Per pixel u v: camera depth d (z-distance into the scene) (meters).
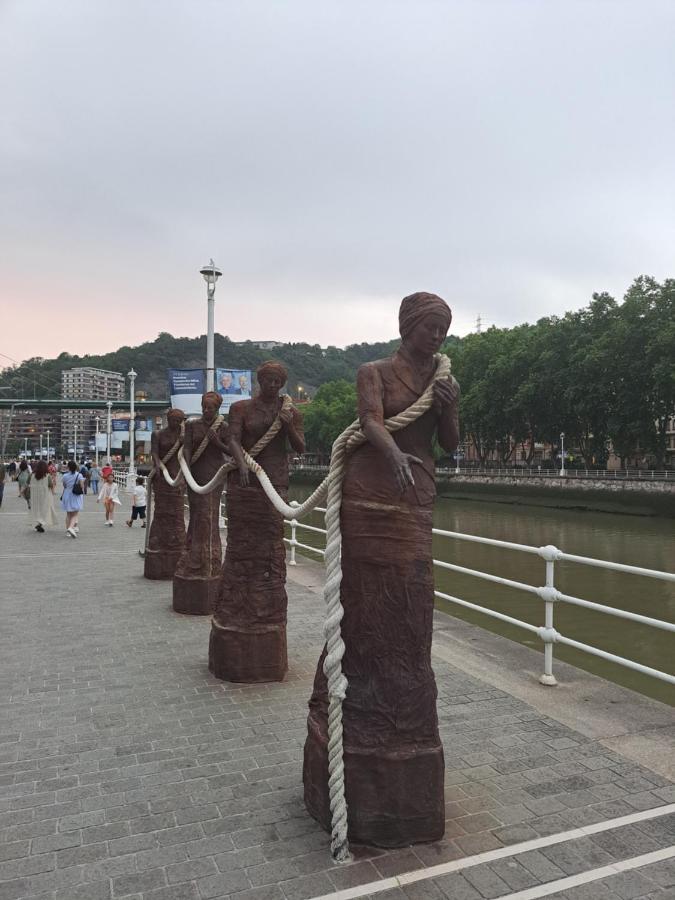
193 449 7.14
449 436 3.04
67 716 4.34
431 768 2.88
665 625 3.98
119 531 15.46
